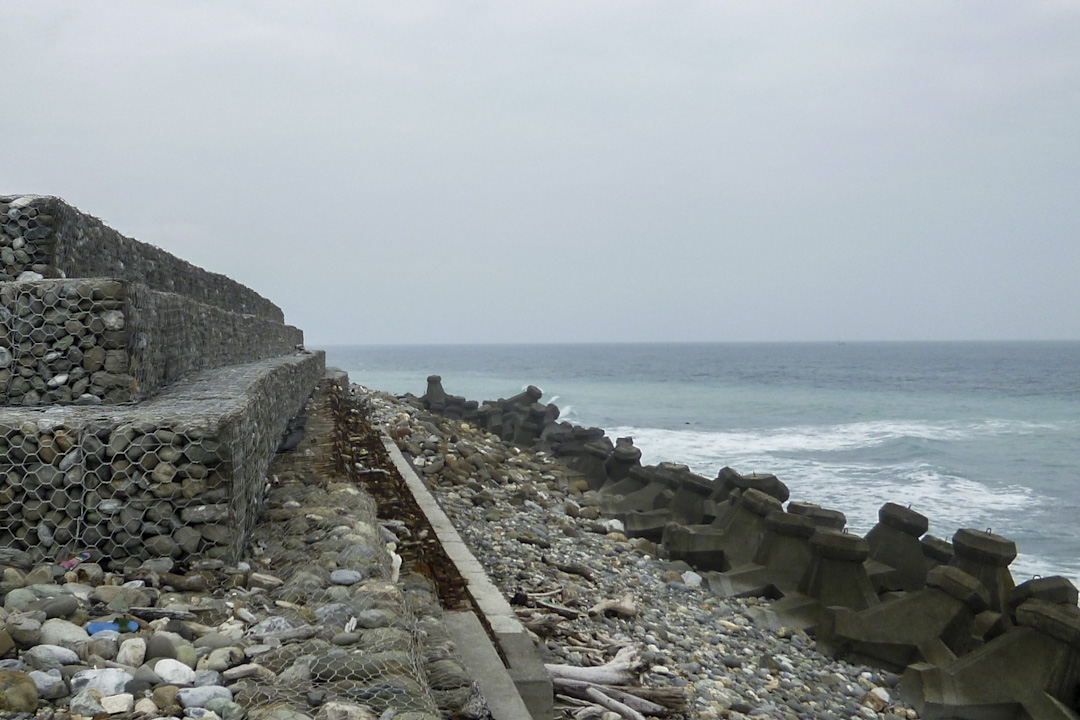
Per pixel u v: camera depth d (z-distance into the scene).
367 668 3.08
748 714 7.76
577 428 22.95
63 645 3.04
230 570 4.40
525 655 6.09
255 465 5.81
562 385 84.69
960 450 34.72
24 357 5.55
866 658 10.19
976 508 22.50
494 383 87.06
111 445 4.51
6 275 7.04
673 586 12.18
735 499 14.59
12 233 7.05
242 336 13.36
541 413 26.47
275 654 3.20
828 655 10.41
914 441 36.44
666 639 9.50
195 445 4.55
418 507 8.63
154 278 11.28
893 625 10.20
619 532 15.31
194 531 4.54
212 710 2.64
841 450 33.78
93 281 5.55
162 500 4.54
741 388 80.06
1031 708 8.81
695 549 13.15
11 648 2.92
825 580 11.20
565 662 7.59
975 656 9.39
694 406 58.12
